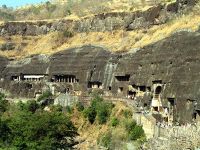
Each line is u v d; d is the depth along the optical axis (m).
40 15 191.75
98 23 142.62
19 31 164.12
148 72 106.62
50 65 139.38
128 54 118.06
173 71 97.44
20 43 159.75
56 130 82.25
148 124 88.31
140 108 100.19
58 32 154.75
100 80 123.25
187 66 93.88
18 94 141.00
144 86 108.38
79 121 110.25
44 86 135.50
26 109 120.06
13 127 83.19
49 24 159.75
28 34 162.62
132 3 154.62
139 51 113.38
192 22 104.88
